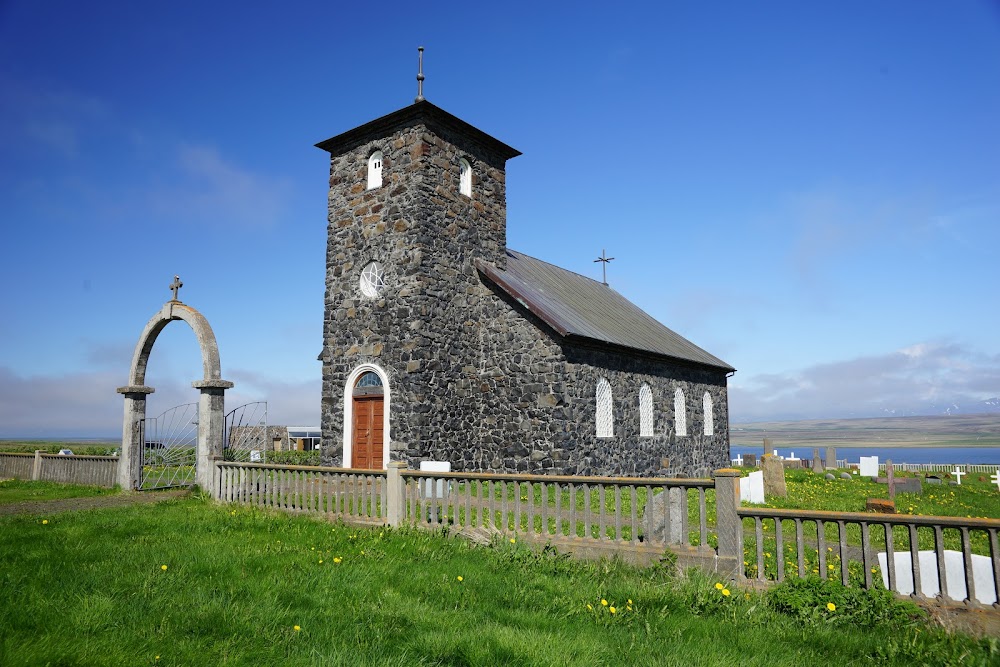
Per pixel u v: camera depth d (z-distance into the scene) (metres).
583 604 6.73
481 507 9.64
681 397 26.38
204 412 15.30
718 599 6.75
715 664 5.16
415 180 19.08
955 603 6.21
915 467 33.91
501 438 19.36
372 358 19.33
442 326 19.16
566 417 18.55
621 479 8.50
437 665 5.10
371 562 8.14
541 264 27.55
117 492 16.44
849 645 5.70
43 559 7.93
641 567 8.04
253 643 5.44
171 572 7.41
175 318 16.98
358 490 12.24
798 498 18.22
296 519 11.27
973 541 11.44
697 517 13.22
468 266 20.34
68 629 5.53
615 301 30.84
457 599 6.85
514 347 19.58
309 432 39.41
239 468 13.55
